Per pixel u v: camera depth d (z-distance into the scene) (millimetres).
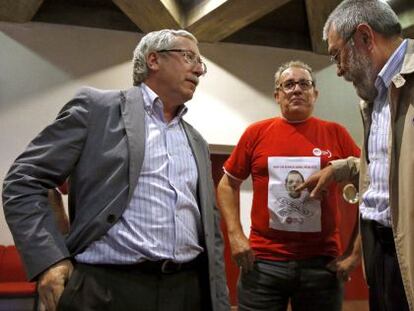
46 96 3979
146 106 1318
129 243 1128
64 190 1832
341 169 1704
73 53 4078
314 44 4375
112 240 1137
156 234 1167
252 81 4387
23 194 1093
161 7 3549
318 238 1800
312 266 1780
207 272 1281
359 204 1514
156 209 1185
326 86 4520
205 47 4309
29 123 3920
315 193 1709
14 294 3029
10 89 3922
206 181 1383
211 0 3602
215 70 4312
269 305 1812
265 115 4355
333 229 1860
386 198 1298
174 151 1301
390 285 1294
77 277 1103
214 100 4266
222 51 4355
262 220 1878
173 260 1173
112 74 4109
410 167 1152
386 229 1313
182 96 1362
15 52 3975
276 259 1805
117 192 1156
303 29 4547
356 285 4262
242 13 3633
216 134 4227
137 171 1179
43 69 4008
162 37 1373
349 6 1386
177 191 1231
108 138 1201
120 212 1141
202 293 1288
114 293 1107
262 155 1922
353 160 1716
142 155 1201
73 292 1073
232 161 2039
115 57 4141
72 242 1151
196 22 3805
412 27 3711
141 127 1243
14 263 3439
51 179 1157
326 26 1480
